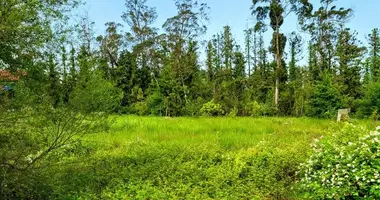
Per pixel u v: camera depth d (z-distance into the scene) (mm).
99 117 6625
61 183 6734
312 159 6984
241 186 7008
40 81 6184
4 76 5906
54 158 6629
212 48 38875
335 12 34906
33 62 6168
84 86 6527
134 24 39688
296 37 37688
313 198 6312
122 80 34906
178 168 7504
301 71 36594
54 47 6465
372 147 6254
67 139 6395
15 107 5781
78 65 6625
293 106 29141
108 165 7805
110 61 38375
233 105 28906
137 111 29656
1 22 5648
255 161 8125
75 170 7422
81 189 6531
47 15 6422
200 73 36219
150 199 6336
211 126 14883
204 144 9734
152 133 12805
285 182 7293
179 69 33875
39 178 6281
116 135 11633
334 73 33250
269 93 32438
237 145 10641
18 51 5988
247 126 14906
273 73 31266
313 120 19438
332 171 6266
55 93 6316
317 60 36375
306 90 27406
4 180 5762
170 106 28188
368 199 5742
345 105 23484
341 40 34531
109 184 6762
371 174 5809
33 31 6059
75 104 6273
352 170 5996
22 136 5906
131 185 6738
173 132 13180
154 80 33688
